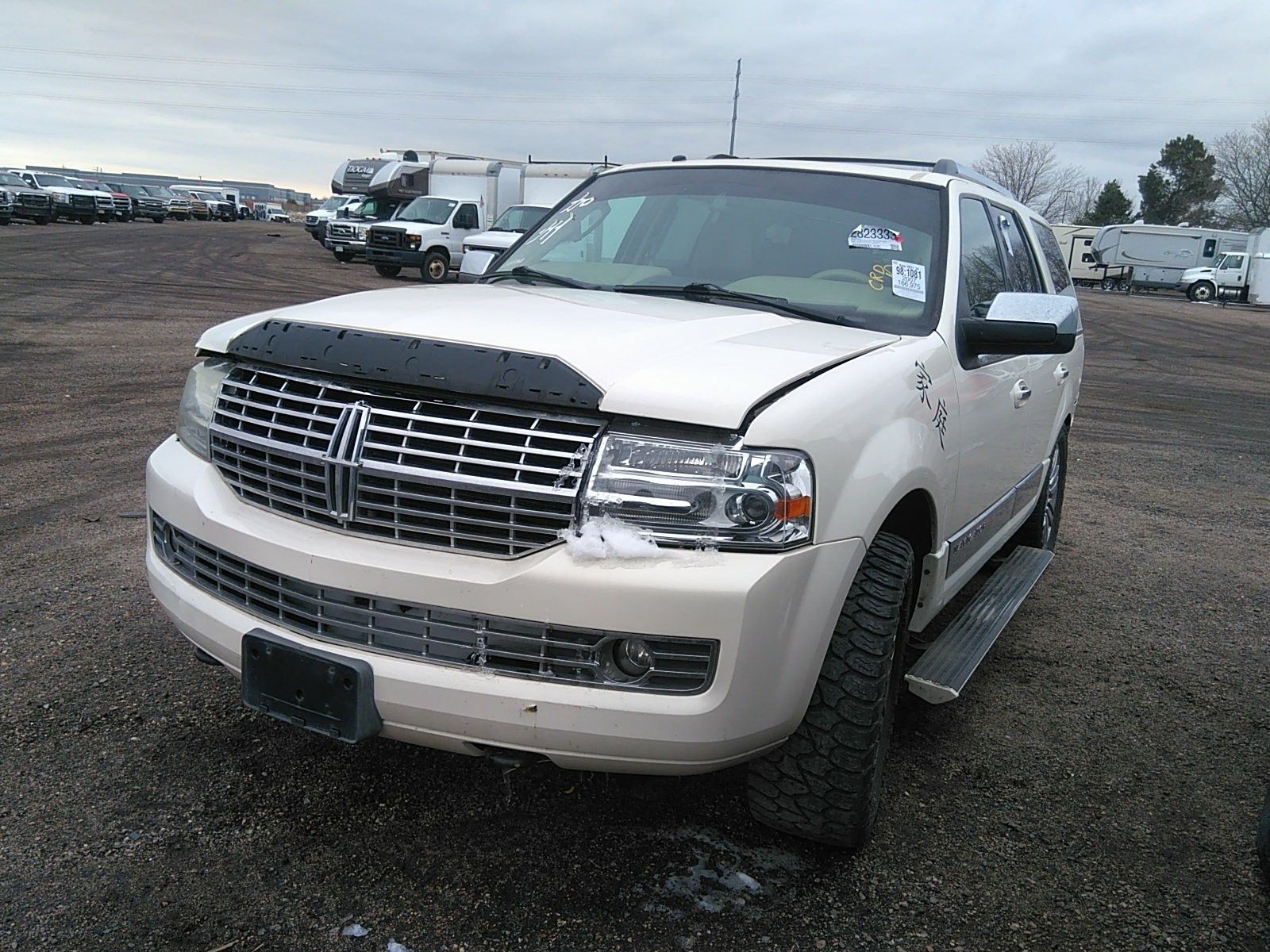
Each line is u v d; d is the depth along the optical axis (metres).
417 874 2.49
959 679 3.05
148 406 8.03
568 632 2.19
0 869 2.41
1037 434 4.44
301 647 2.34
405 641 2.28
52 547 4.70
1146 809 3.03
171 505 2.67
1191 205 85.06
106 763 2.90
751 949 2.30
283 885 2.42
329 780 2.89
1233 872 2.73
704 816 2.82
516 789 2.90
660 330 2.62
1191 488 7.80
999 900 2.54
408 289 3.32
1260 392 14.27
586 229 3.86
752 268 3.42
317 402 2.42
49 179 39.78
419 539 2.29
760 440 2.20
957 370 3.14
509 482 2.20
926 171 3.81
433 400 2.33
